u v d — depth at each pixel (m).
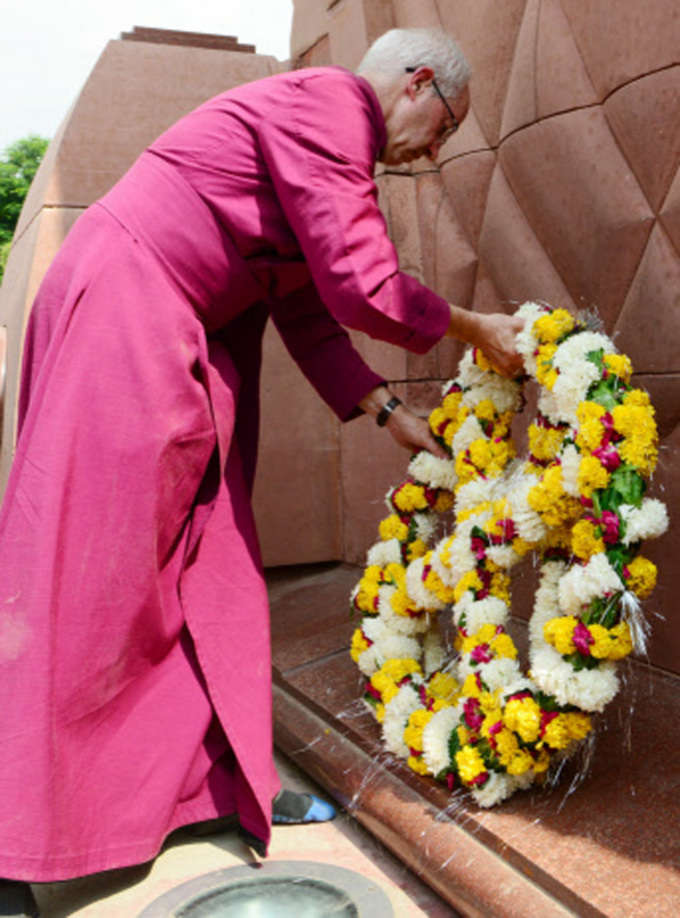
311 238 1.70
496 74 2.56
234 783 1.87
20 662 1.59
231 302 1.85
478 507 1.88
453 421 2.05
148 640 1.75
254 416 2.06
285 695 2.43
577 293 2.36
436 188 2.91
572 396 1.67
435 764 1.74
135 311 1.71
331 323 2.16
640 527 1.54
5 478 3.48
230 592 1.88
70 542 1.65
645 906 1.35
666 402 2.13
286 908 1.62
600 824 1.58
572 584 1.57
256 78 3.53
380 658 2.09
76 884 1.75
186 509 1.80
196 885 1.69
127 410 1.69
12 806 1.55
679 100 1.96
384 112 1.83
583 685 1.54
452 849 1.62
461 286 2.83
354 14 3.11
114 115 3.35
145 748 1.74
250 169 1.76
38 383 1.72
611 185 2.16
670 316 2.09
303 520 3.55
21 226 3.87
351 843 1.89
